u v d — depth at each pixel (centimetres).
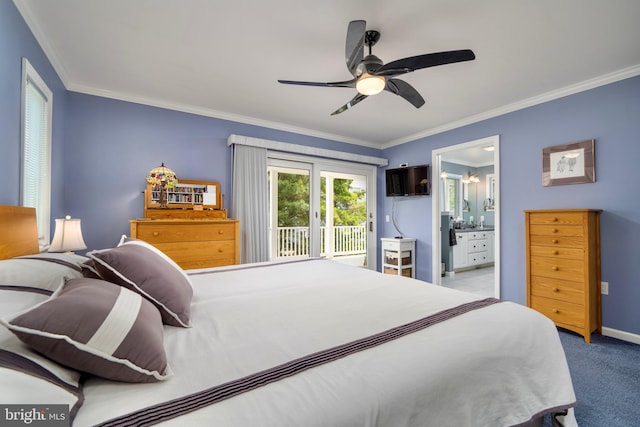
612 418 150
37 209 209
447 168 609
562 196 284
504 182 328
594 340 245
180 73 251
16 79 163
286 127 393
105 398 65
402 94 224
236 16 180
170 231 265
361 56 181
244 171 354
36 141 204
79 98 275
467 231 560
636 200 242
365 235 479
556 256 261
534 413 104
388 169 455
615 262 251
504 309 127
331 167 443
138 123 302
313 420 62
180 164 324
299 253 412
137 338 74
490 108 329
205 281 177
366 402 70
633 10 172
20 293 93
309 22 185
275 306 131
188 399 65
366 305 133
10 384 52
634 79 242
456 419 83
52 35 198
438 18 180
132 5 170
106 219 287
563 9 172
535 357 109
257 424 59
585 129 269
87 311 70
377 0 165
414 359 86
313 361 83
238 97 302
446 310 126
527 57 225
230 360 83
